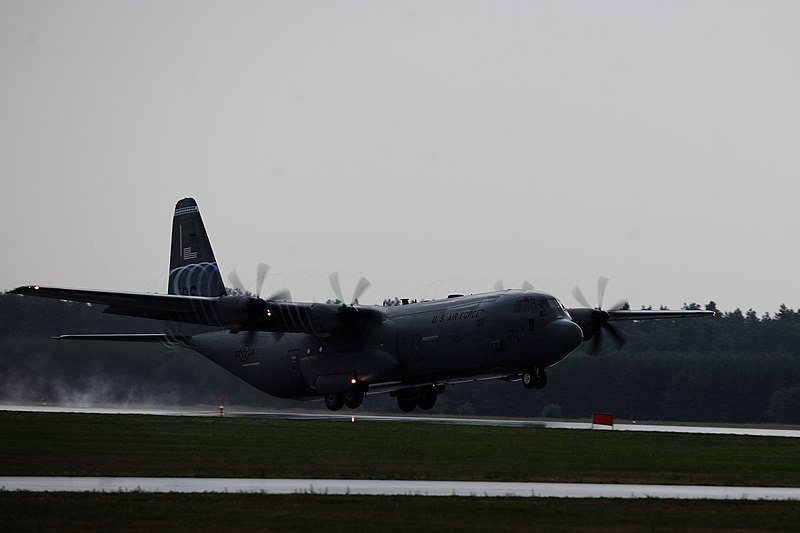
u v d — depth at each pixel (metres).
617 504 83.50
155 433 139.38
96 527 70.56
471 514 77.50
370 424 166.38
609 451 128.50
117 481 93.25
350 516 75.50
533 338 180.50
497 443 134.88
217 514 75.50
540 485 95.81
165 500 80.88
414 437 141.38
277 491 87.88
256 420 170.75
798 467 114.56
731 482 100.62
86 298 177.88
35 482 91.75
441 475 101.75
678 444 140.00
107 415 171.50
